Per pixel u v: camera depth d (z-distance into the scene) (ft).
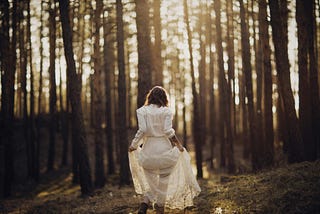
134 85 129.90
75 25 77.56
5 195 59.31
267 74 50.65
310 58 43.32
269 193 24.18
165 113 22.15
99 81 58.75
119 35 50.88
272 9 37.52
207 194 28.58
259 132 60.70
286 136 61.46
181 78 109.70
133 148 22.09
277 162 47.70
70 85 41.86
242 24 52.95
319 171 26.50
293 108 36.42
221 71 64.18
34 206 38.70
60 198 46.16
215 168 82.84
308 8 41.70
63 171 85.81
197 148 58.95
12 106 59.47
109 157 79.00
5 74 59.62
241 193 26.35
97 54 58.90
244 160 82.74
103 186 57.11
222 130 84.99
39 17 79.77
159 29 66.44
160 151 21.86
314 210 20.58
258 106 63.31
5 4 59.93
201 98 103.50
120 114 50.72
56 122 112.06
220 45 62.90
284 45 37.09
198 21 78.48
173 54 101.86
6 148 59.52
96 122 58.03
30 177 78.07
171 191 21.98
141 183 22.44
